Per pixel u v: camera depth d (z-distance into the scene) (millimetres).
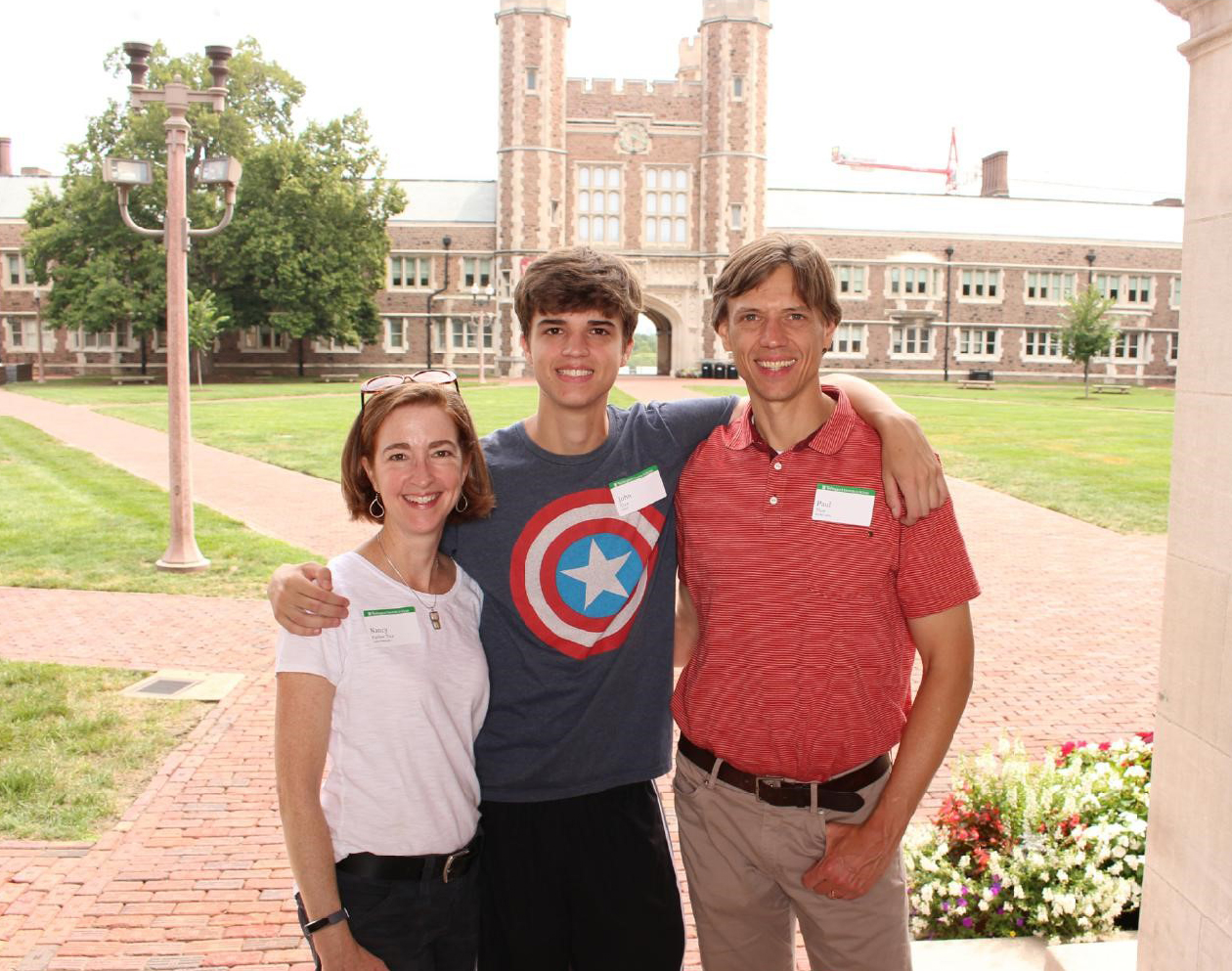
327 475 14750
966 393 35875
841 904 2211
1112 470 15523
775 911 2379
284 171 37594
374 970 2111
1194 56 1848
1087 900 3242
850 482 2146
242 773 4828
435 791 2164
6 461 15977
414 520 2168
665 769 2510
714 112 43375
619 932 2461
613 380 2367
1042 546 10648
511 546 2365
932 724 2133
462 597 2311
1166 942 1990
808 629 2154
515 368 43500
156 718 5527
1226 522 1796
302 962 3346
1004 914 3324
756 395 2186
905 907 2271
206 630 7367
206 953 3383
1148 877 2068
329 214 38781
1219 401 1809
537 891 2439
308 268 38062
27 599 8203
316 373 45781
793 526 2150
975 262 48875
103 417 22953
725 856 2309
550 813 2436
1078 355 37625
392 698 2109
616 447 2406
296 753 2039
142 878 3857
